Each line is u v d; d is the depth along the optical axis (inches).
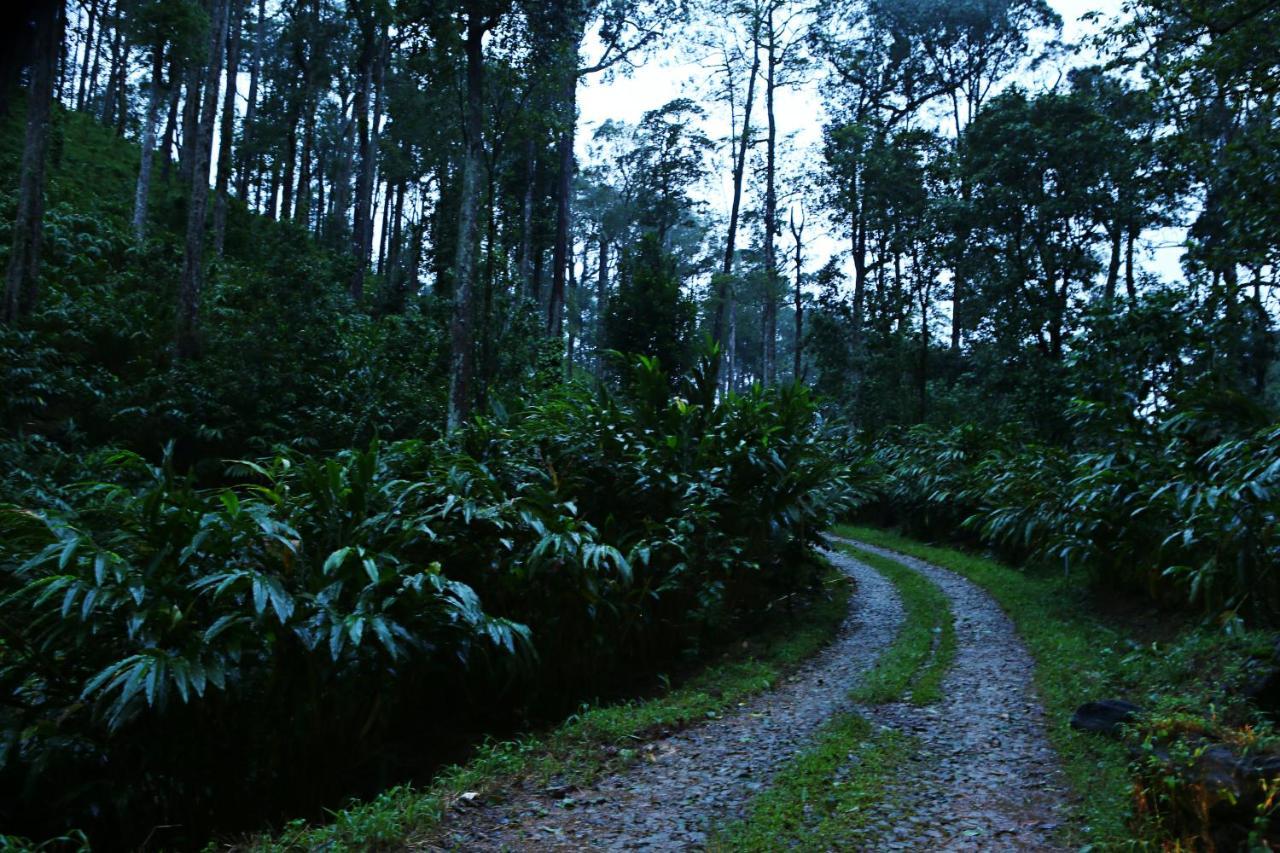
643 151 1375.5
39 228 620.4
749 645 314.3
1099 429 340.2
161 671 157.9
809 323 1064.8
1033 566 424.8
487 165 605.0
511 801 165.8
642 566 295.6
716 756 191.9
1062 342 656.4
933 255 800.3
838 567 497.4
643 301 778.8
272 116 1485.0
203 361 615.2
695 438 356.5
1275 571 229.3
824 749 188.2
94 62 1667.1
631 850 141.7
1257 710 165.9
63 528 180.7
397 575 204.7
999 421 787.4
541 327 793.6
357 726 197.9
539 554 237.6
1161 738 149.6
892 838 143.3
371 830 144.6
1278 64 371.6
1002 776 173.2
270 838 152.5
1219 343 387.2
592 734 204.4
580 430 341.4
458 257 515.2
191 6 883.4
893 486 662.5
